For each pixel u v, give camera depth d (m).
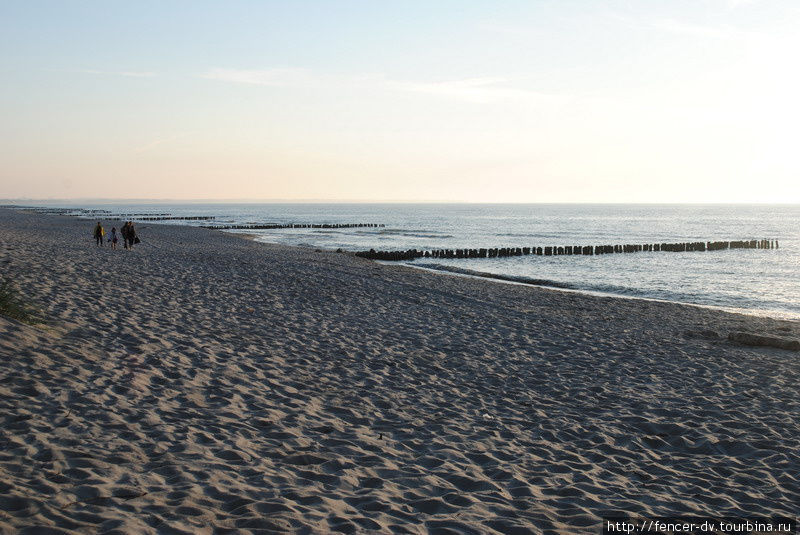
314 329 11.78
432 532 4.20
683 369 10.12
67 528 3.67
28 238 33.59
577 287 26.27
